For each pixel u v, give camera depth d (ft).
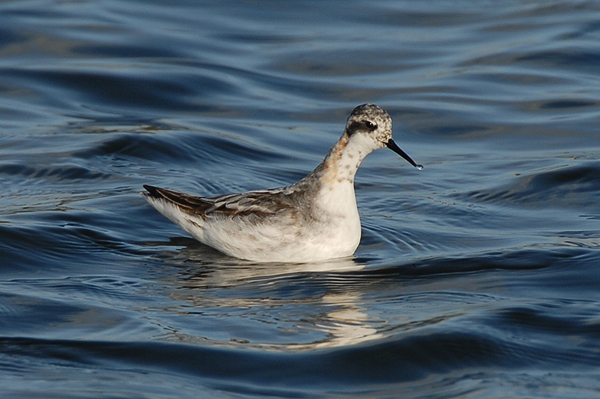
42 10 87.97
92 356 30.55
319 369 30.04
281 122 68.23
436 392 28.68
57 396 27.53
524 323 33.63
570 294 37.04
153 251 42.96
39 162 54.65
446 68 79.77
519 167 57.72
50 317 33.91
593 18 90.12
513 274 39.58
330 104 72.64
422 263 41.19
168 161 57.62
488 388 28.84
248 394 28.32
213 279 39.22
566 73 77.92
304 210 41.57
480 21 92.02
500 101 72.38
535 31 87.81
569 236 45.03
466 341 31.81
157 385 28.60
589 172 54.54
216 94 72.95
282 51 83.51
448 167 58.85
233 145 61.52
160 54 80.28
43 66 74.90
